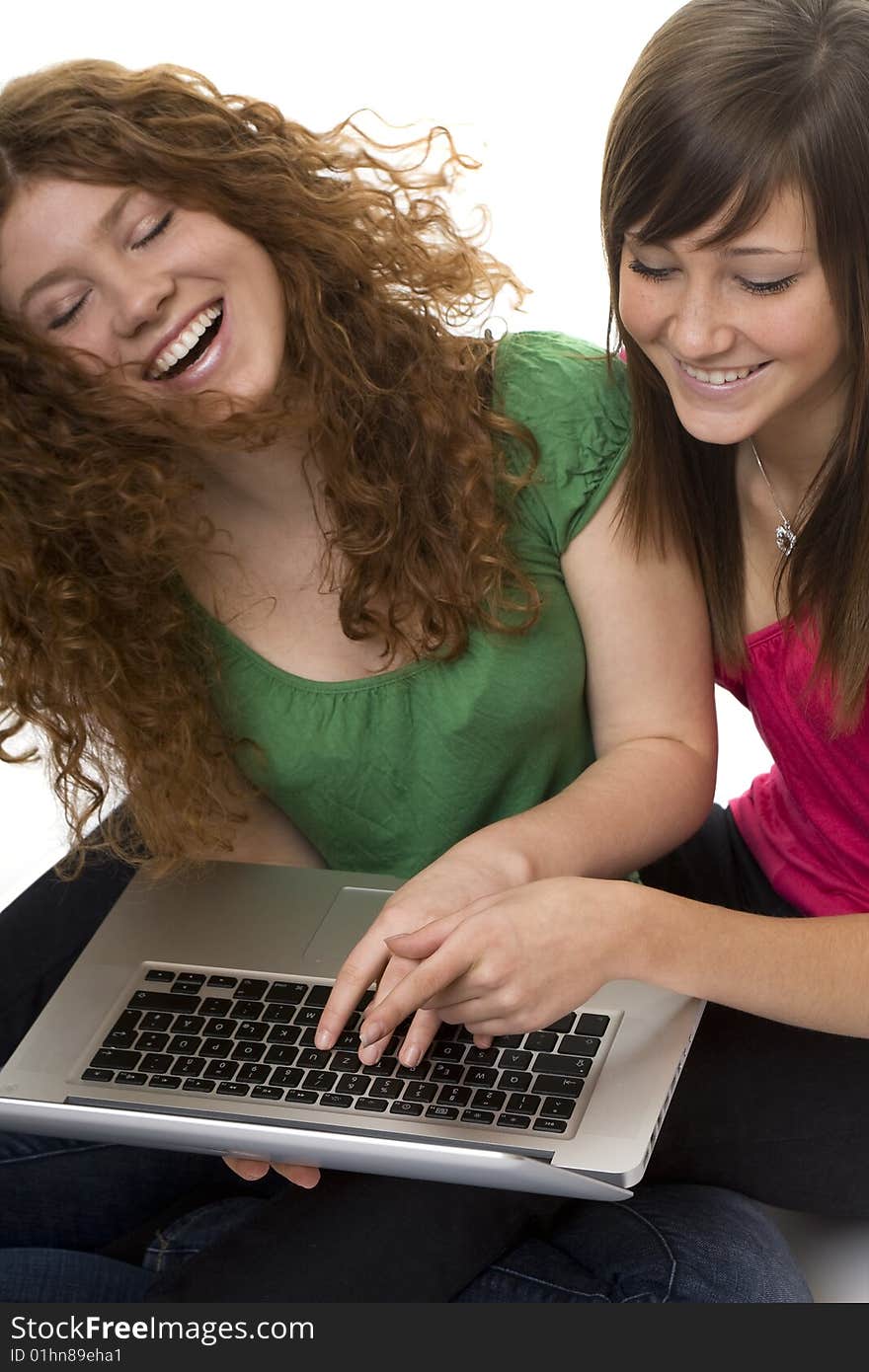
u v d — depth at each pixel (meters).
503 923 1.14
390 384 1.38
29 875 2.09
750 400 1.22
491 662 1.40
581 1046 1.19
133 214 1.27
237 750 1.48
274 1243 1.22
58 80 1.28
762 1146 1.32
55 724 1.48
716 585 1.41
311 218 1.33
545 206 3.28
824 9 1.10
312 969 1.31
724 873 1.62
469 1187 1.25
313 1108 1.18
